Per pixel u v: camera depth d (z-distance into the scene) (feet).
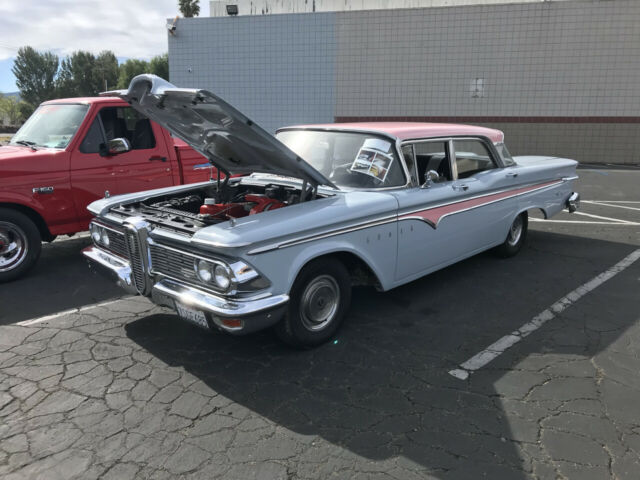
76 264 18.51
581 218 27.02
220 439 8.48
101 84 247.09
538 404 9.51
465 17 55.06
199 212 13.73
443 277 16.89
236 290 9.61
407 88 58.23
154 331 12.76
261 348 11.82
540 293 15.43
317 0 59.52
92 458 8.00
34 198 16.31
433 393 9.89
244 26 59.72
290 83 60.49
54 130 18.24
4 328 12.89
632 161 55.31
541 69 54.85
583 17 52.65
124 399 9.68
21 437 8.52
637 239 22.20
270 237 9.89
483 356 11.43
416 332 12.67
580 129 55.52
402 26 56.65
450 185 14.65
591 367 10.93
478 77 56.39
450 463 7.88
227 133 11.16
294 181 14.55
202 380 10.39
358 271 13.00
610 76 53.62
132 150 18.83
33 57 237.86
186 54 61.67
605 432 8.66
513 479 7.52
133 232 11.11
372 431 8.69
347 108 60.13
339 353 11.55
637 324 13.17
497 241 17.44
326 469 7.75
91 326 13.06
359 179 13.20
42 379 10.40
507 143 57.41
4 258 16.26
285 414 9.20
